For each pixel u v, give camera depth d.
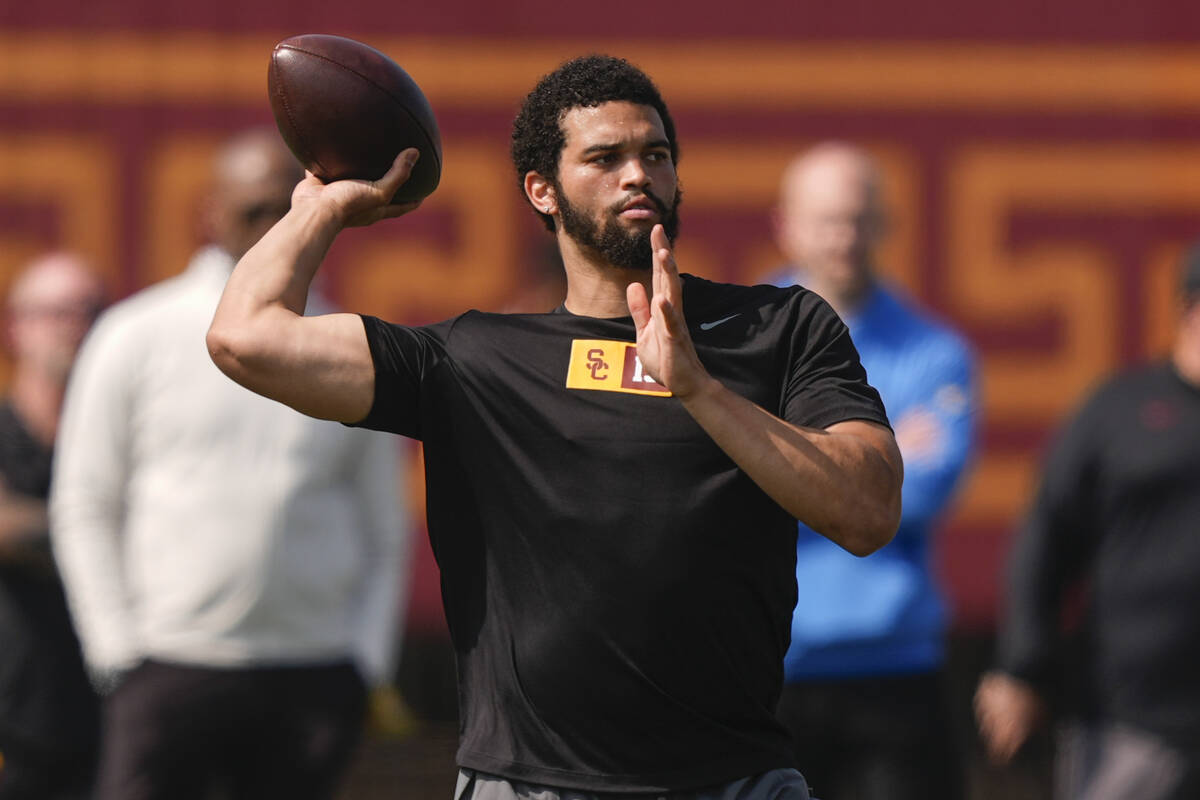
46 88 24.66
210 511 17.02
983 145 25.20
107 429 17.19
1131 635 19.06
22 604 19.33
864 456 9.75
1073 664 19.81
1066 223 25.25
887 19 25.19
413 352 10.63
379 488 17.89
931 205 25.19
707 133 25.00
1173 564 18.91
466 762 10.45
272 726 17.11
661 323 9.48
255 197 17.27
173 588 17.00
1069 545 19.58
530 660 10.23
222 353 10.30
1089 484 19.34
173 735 16.92
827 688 18.28
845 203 19.39
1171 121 25.25
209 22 24.73
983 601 24.84
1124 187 25.23
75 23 24.70
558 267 19.39
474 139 24.83
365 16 24.83
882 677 18.30
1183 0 25.28
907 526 18.59
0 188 24.59
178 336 17.20
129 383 17.16
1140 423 19.08
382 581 18.05
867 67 25.16
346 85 11.10
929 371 19.20
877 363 19.23
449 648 25.77
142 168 24.66
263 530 17.02
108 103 24.72
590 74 10.71
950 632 25.41
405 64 24.86
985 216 25.22
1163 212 25.19
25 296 20.14
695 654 10.11
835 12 25.11
